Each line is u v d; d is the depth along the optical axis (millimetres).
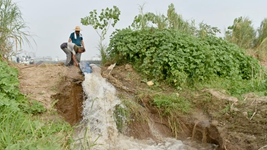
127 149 5020
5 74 5234
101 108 6117
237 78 6820
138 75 7191
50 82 6289
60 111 5742
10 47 6613
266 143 3895
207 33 9586
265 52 10555
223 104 5289
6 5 6344
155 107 5910
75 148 4320
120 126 5840
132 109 5906
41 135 4031
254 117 4508
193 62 6473
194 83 6391
